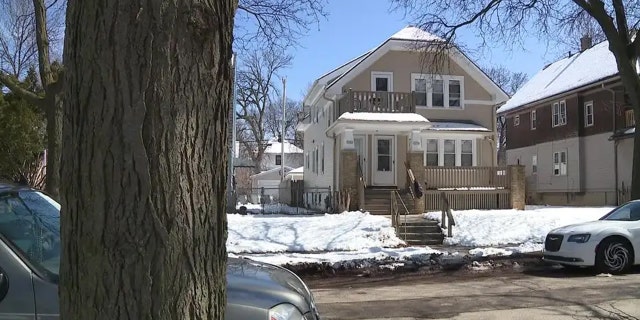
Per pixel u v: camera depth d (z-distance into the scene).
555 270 11.16
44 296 2.81
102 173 1.90
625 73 14.77
